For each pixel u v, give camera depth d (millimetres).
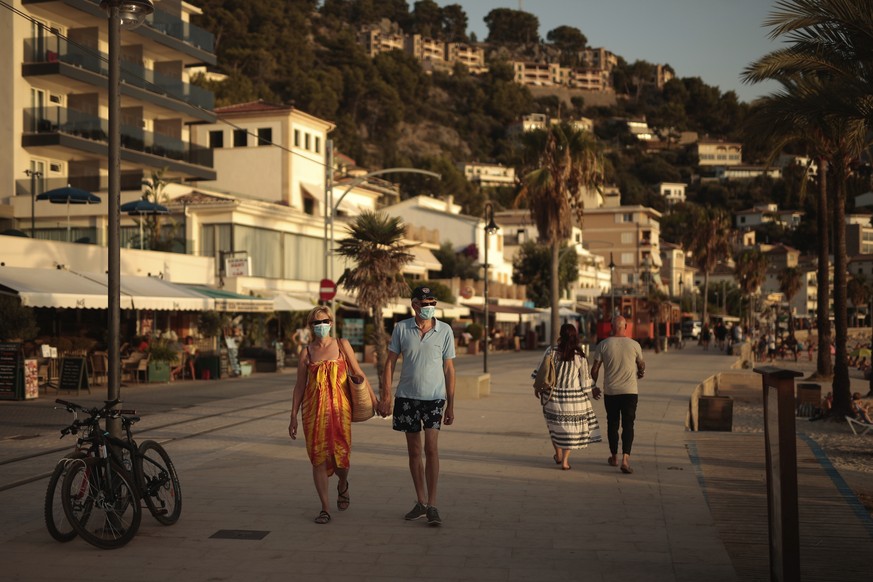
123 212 35062
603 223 124562
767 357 55656
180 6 47000
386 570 6047
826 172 29969
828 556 6680
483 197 146250
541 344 69375
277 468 10180
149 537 6906
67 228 34844
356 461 10641
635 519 7633
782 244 167625
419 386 7555
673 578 5918
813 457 11938
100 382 25062
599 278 106500
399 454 11219
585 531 7199
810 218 192500
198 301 26453
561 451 10414
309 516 7652
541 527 7320
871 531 7508
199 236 37938
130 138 40812
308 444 7469
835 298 21562
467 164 193125
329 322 7621
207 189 45219
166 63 45625
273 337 38906
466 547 6672
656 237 128375
